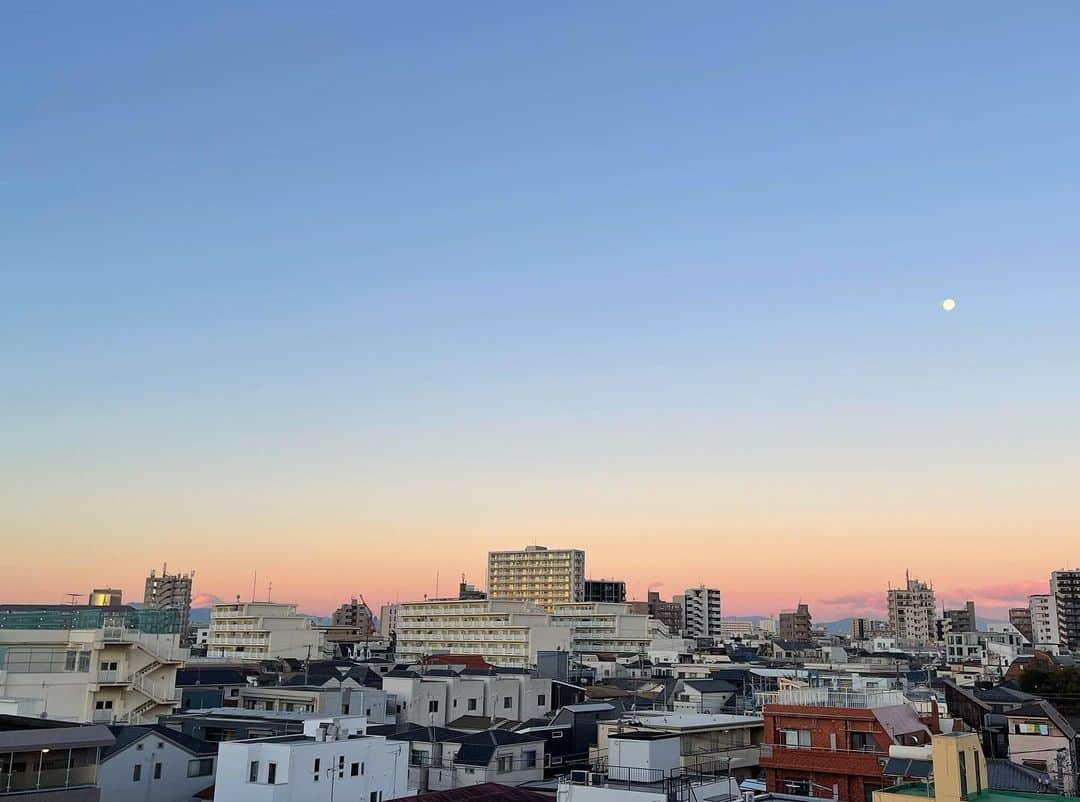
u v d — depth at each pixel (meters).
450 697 111.56
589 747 89.50
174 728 81.81
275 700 103.56
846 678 105.38
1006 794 37.41
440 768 78.50
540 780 80.75
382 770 60.84
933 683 128.25
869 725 63.09
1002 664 189.00
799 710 66.00
